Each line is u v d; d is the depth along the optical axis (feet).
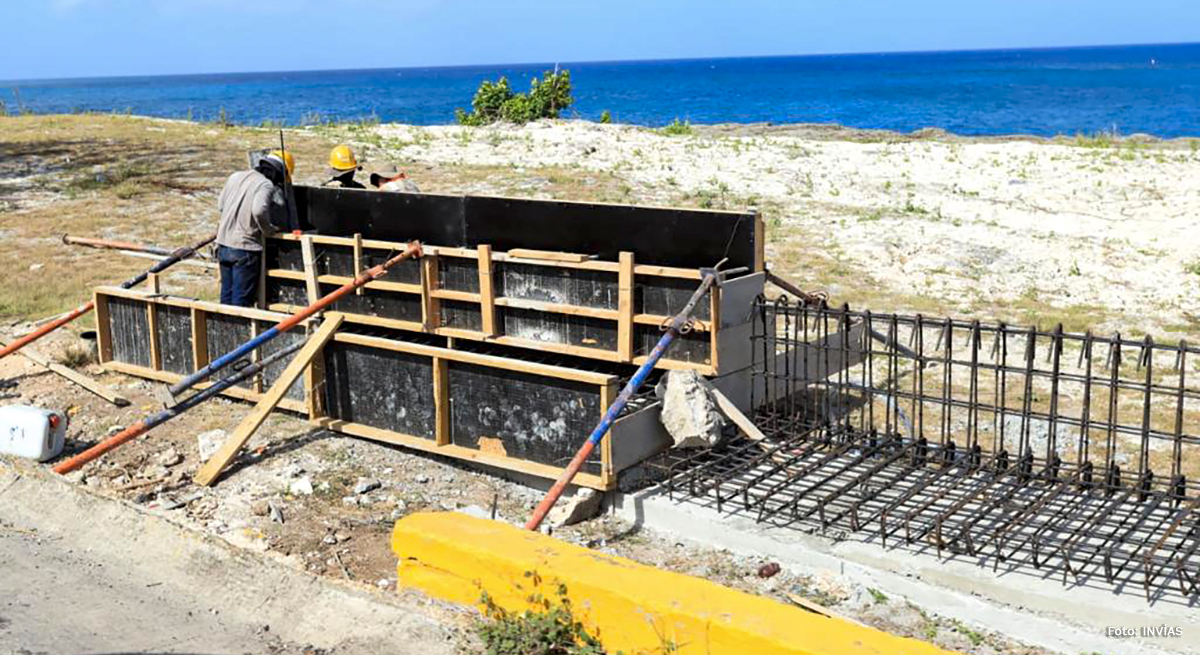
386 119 230.27
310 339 29.01
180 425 30.12
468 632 18.31
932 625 19.33
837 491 22.98
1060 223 57.47
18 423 26.86
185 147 73.77
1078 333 38.14
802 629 15.78
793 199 62.85
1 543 23.15
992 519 22.35
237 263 34.01
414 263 31.30
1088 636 18.62
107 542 22.95
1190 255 50.03
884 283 45.09
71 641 18.99
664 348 24.93
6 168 66.18
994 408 24.73
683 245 28.02
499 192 61.93
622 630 17.07
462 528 19.75
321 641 18.99
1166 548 20.83
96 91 627.87
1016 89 317.42
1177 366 25.66
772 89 373.81
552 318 29.09
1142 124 180.04
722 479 23.84
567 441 25.50
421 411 27.99
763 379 28.04
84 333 37.40
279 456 27.84
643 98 324.80
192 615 20.13
